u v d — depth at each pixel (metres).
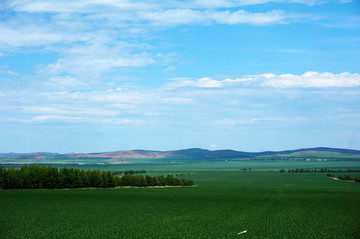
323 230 54.09
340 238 47.75
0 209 79.88
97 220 63.59
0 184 138.38
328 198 121.25
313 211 80.69
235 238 47.41
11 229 53.31
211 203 99.69
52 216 68.75
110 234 49.53
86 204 92.00
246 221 63.25
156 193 136.50
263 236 48.94
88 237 47.22
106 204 92.88
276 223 61.06
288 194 141.38
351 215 73.44
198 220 64.31
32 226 56.25
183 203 98.81
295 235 49.78
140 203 97.00
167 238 47.00
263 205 95.00
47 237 46.97
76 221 62.19
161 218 66.88
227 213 75.75
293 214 74.56
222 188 183.62
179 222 61.59
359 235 50.09
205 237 47.97
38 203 92.69
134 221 62.59
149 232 51.34
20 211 76.31
